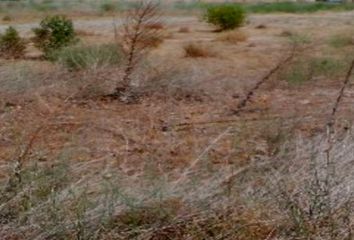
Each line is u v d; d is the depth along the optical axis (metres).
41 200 4.36
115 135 7.09
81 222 4.07
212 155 5.93
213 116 8.30
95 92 9.20
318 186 4.53
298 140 5.83
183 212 4.39
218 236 4.21
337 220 4.35
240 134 6.26
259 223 4.31
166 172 5.38
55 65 11.51
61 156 5.49
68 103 8.38
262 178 4.91
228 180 4.85
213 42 24.09
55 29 18.17
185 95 9.70
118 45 11.36
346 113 8.01
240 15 31.47
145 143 6.77
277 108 8.72
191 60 16.44
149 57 12.50
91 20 39.78
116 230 4.18
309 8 50.34
